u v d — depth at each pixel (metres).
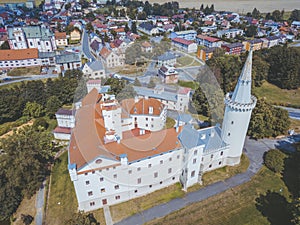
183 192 42.56
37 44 124.81
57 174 47.19
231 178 45.91
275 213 39.25
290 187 44.22
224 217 38.47
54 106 67.38
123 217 38.16
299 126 65.25
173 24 178.00
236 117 42.09
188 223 37.47
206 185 44.16
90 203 38.50
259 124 55.47
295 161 48.56
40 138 49.22
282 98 86.38
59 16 198.00
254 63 94.38
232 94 42.81
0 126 65.62
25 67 104.00
